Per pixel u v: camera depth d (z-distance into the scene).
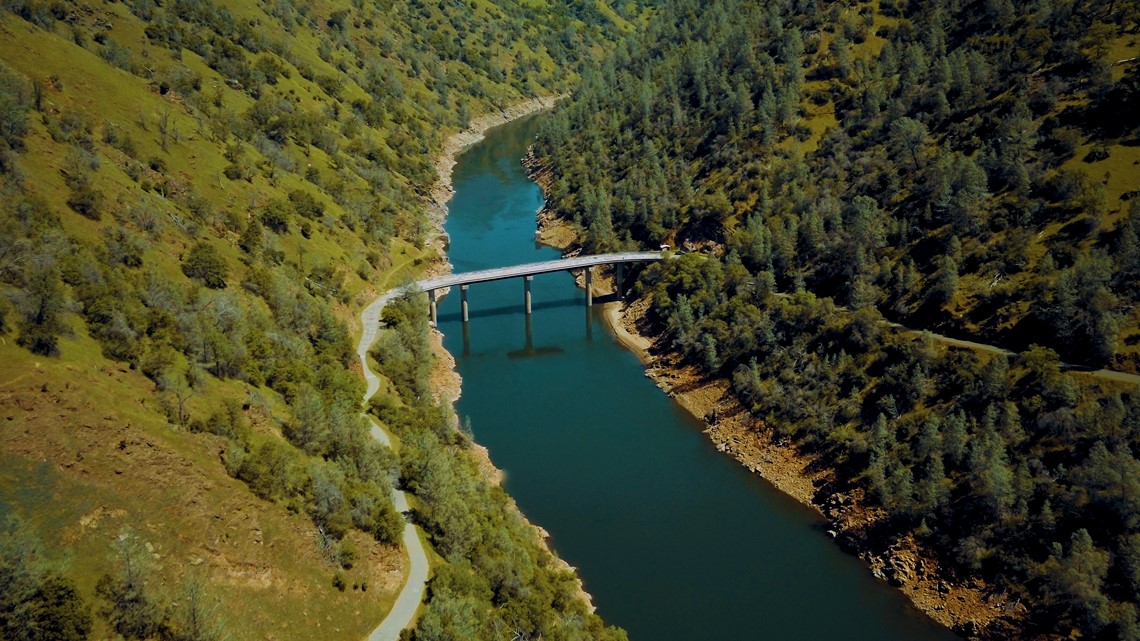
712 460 135.38
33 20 175.38
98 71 165.38
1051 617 96.56
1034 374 116.56
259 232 150.00
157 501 82.94
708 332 161.12
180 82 193.50
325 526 91.75
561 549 112.94
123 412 87.50
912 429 122.06
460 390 158.25
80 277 102.19
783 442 134.38
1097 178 140.38
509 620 87.94
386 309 159.12
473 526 99.94
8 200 108.25
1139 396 107.44
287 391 112.06
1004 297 131.88
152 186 141.12
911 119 180.12
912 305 142.75
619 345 179.25
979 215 146.38
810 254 167.25
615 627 96.19
